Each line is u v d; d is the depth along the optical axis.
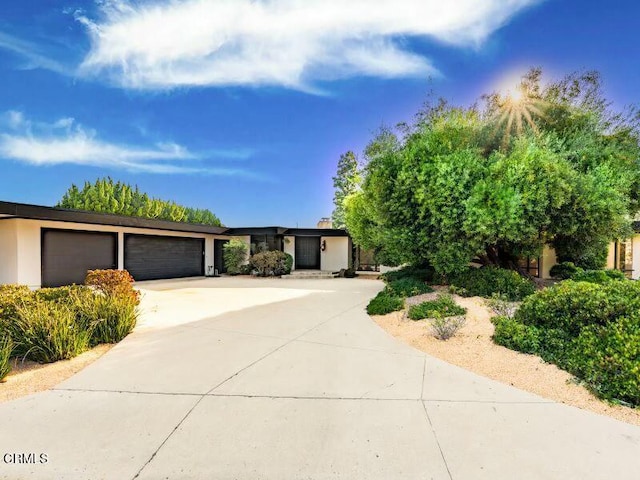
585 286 4.62
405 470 2.20
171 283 14.23
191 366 4.07
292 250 19.89
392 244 9.09
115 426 2.72
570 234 8.38
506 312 5.70
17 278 10.34
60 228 11.49
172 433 2.62
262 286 13.23
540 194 7.25
